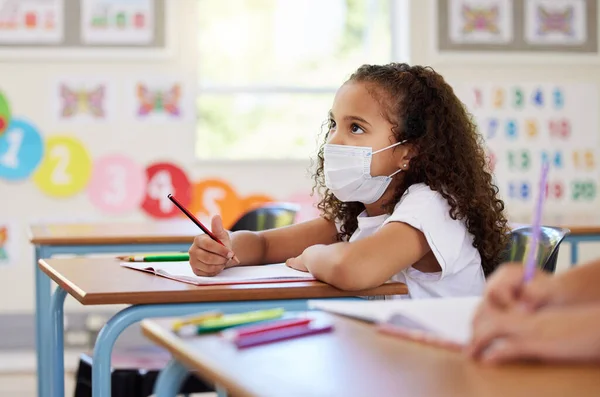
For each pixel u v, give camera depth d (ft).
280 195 11.99
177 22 11.68
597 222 9.13
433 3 12.17
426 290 4.69
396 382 2.01
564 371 2.06
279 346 2.46
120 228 8.98
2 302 11.46
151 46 11.60
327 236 5.82
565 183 12.62
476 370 2.10
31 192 11.48
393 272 4.20
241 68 12.26
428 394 1.90
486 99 12.39
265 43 12.32
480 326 2.25
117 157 11.60
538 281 2.39
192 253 4.42
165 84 11.67
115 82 11.58
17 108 11.41
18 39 11.35
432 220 4.51
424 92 5.04
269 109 12.26
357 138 5.01
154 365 5.82
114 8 11.53
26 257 11.49
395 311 2.70
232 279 4.22
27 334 11.53
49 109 11.46
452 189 4.84
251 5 12.26
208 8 12.16
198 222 4.61
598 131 12.70
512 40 12.37
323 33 12.44
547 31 12.47
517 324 2.18
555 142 12.58
